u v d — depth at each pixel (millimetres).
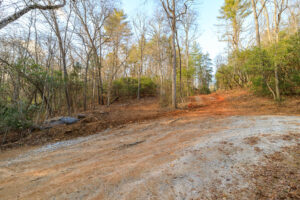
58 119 7816
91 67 15109
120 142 5156
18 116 6477
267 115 7066
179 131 5957
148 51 23844
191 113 9688
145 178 2795
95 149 4625
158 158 3654
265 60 9953
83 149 4688
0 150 4969
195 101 16188
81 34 14336
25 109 7355
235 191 2268
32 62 7984
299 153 3029
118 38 19562
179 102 15875
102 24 15305
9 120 6051
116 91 23156
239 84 22656
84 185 2682
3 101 6801
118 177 2883
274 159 2992
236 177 2615
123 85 23141
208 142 4273
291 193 2045
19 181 2957
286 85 10227
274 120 5812
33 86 8820
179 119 8133
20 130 6477
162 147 4414
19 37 8914
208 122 6918
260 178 2490
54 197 2396
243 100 12898
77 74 12570
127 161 3613
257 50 9945
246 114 7887
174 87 12000
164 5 11641
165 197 2270
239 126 5684
